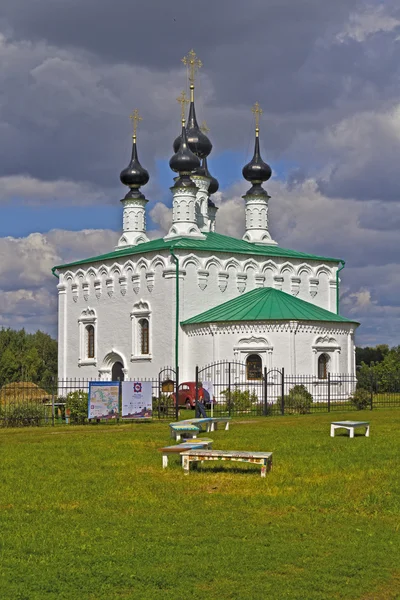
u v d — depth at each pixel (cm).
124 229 6775
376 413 4084
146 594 1020
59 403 4159
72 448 2419
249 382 5275
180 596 1015
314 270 6372
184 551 1189
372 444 2412
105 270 6341
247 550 1195
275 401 5019
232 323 5356
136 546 1216
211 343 5444
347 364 5559
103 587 1043
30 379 10225
